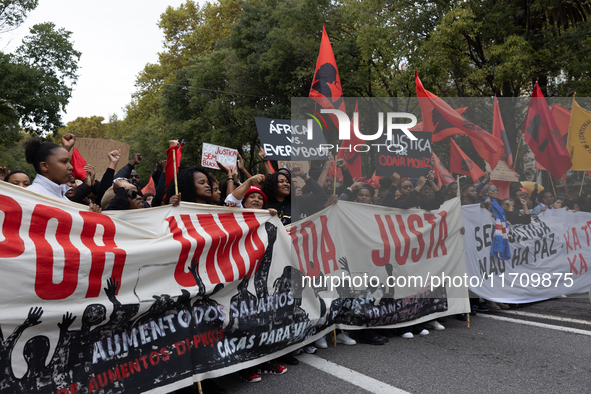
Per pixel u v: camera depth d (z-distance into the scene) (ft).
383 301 14.99
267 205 16.07
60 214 8.98
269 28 73.31
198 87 87.61
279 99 75.10
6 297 7.97
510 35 41.42
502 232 18.95
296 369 12.40
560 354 13.24
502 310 19.63
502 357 13.02
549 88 44.83
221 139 82.12
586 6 42.91
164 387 9.83
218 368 10.89
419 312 15.65
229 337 11.45
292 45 62.44
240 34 78.74
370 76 54.29
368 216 15.20
